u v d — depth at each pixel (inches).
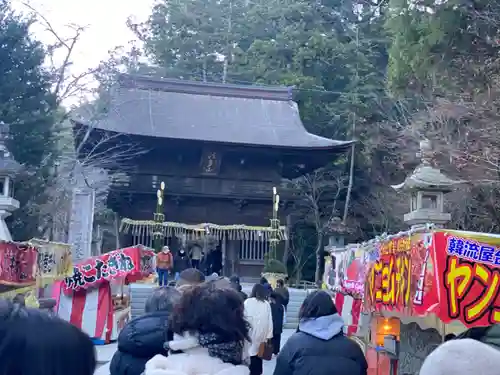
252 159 1488.7
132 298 830.5
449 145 673.6
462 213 749.9
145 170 1441.9
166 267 850.1
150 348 161.0
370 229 1513.3
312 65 1811.0
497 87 645.9
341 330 178.4
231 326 122.2
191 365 118.9
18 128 1028.5
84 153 1378.0
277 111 1630.2
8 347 73.5
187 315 122.3
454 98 723.4
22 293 325.1
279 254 1549.0
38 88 1078.4
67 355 75.8
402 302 224.5
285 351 175.2
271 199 1473.9
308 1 1999.3
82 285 529.7
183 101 1600.6
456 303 183.3
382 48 1939.0
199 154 1459.2
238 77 2012.8
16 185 962.7
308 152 1441.9
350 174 1480.1
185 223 1461.6
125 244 1412.4
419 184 338.3
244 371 120.0
